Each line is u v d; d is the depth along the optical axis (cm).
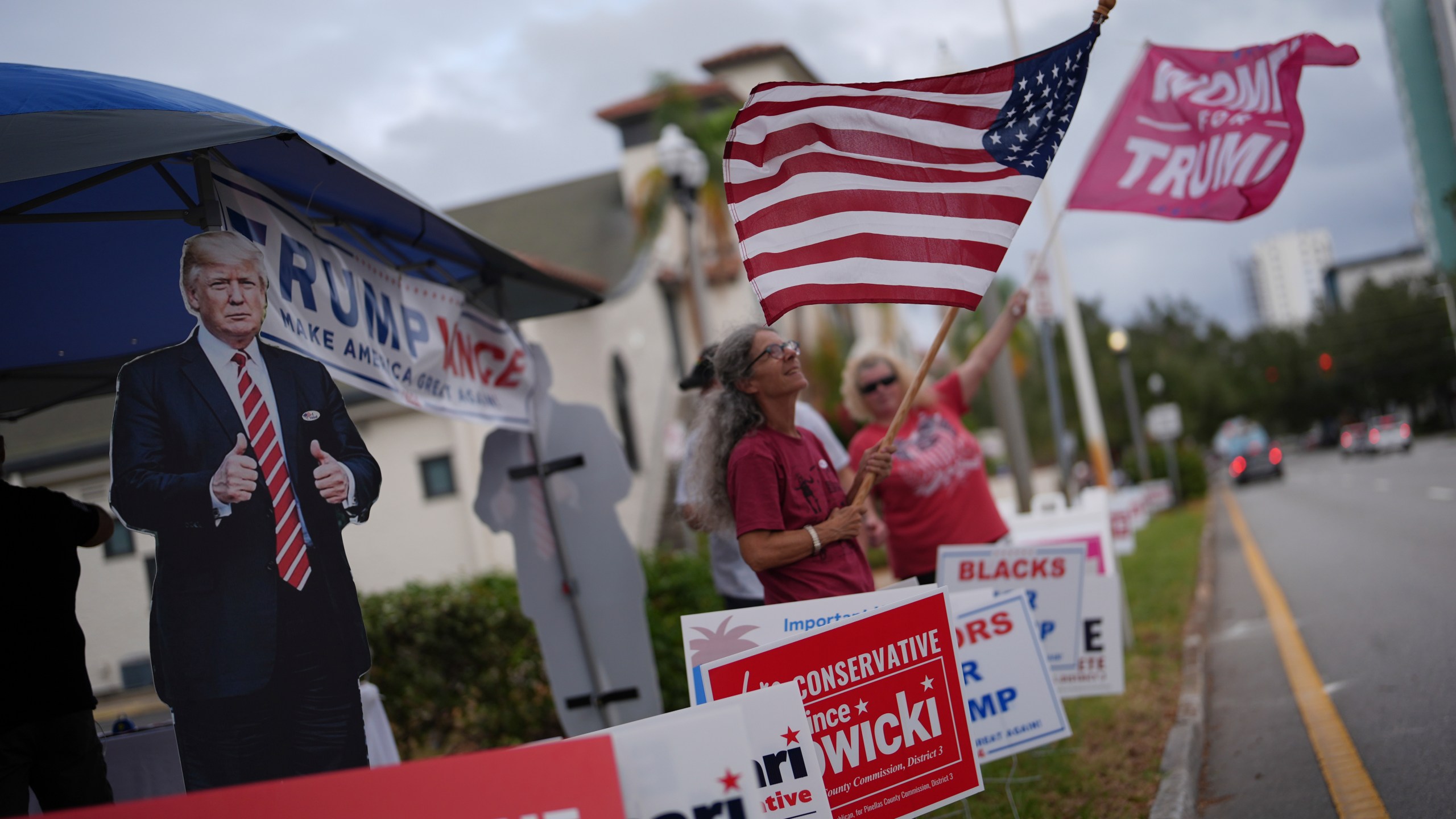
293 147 387
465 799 221
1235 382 8069
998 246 371
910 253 369
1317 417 9288
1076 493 1178
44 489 395
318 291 399
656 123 2509
